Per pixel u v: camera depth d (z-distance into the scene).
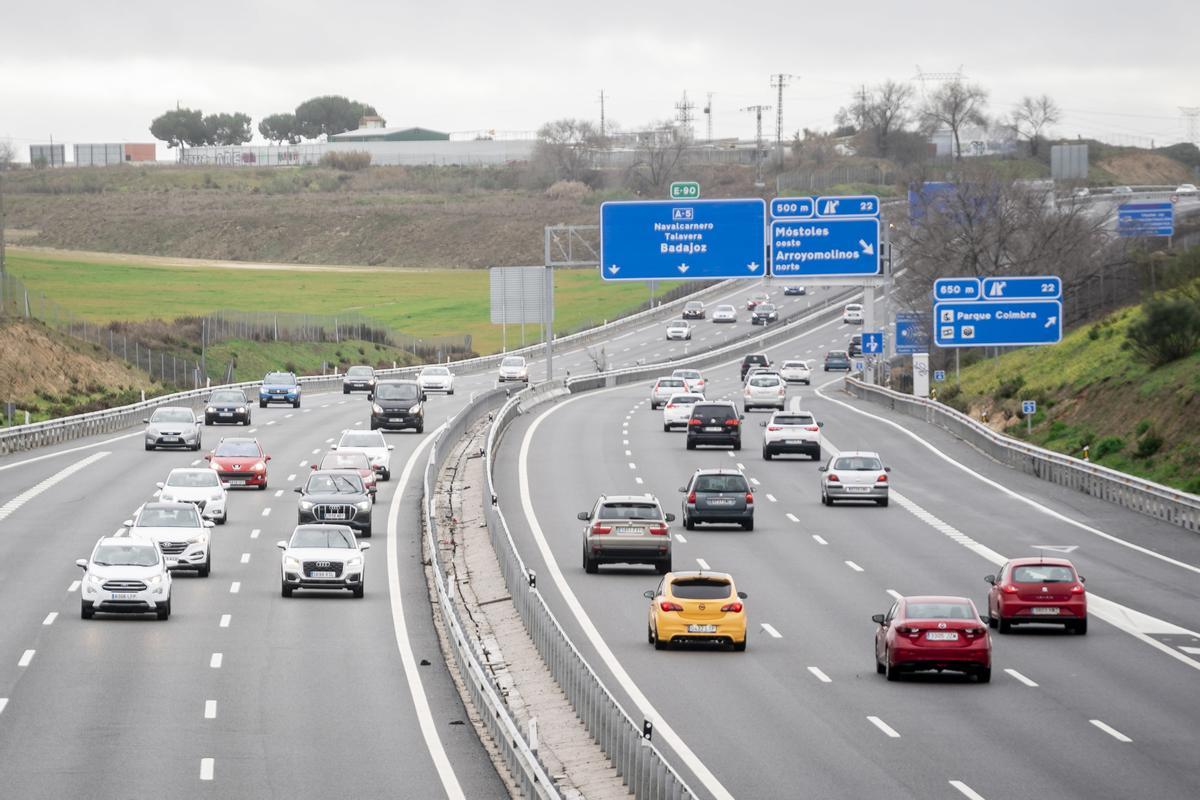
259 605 110.75
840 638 99.62
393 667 91.25
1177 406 189.75
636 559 122.50
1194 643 98.31
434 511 157.38
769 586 118.50
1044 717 76.75
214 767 67.12
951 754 68.62
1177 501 149.50
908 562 129.12
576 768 66.56
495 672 90.50
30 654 91.88
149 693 82.31
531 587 98.81
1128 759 67.56
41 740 71.31
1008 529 147.00
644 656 93.06
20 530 140.62
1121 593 115.94
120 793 62.12
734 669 89.31
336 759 69.19
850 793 61.50
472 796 62.78
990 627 104.25
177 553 121.06
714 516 144.25
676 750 69.50
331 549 114.31
